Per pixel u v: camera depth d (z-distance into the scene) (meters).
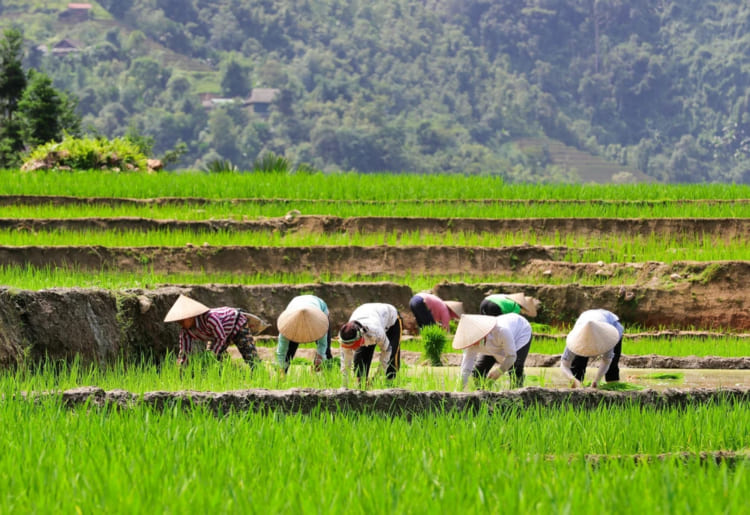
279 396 36.97
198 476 22.55
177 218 90.56
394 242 89.19
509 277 84.50
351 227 90.94
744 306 78.12
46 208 88.88
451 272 84.12
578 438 31.91
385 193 103.38
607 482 22.72
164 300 54.34
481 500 20.83
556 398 40.03
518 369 45.38
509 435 31.03
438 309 64.69
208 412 33.91
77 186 97.75
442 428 30.30
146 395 35.84
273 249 81.94
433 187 107.81
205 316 45.47
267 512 20.02
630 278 81.81
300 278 79.62
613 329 43.47
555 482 22.66
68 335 46.91
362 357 44.44
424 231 91.38
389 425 31.25
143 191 98.81
